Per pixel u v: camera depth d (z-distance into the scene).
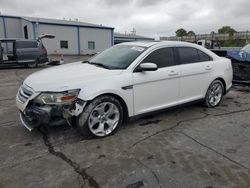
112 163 3.34
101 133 4.09
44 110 3.70
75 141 3.98
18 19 34.44
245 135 4.32
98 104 3.96
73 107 3.81
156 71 4.59
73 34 33.88
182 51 5.16
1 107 5.90
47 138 4.09
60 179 3.00
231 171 3.18
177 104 5.09
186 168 3.24
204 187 2.86
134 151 3.68
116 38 45.66
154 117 5.14
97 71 4.27
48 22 31.55
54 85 3.79
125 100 4.24
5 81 9.87
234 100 6.67
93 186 2.87
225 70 5.92
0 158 3.46
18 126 4.62
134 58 4.52
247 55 7.90
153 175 3.07
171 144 3.92
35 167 3.25
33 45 15.09
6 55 14.25
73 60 22.58
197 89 5.42
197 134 4.33
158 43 4.91
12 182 2.94
